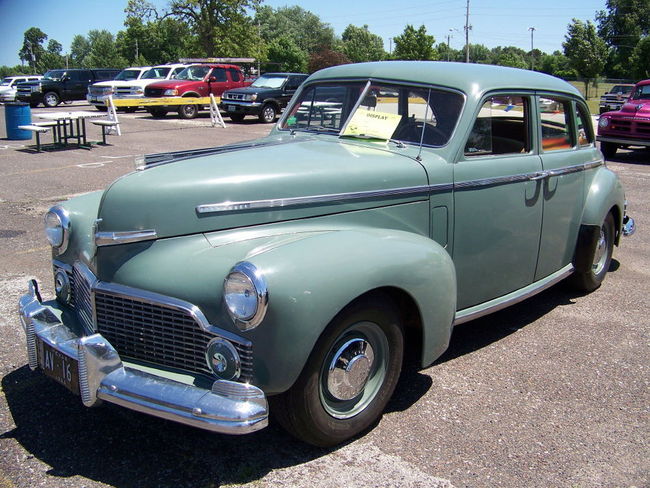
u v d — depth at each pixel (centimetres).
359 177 333
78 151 1341
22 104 1545
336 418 296
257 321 255
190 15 4684
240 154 349
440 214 366
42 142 1495
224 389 253
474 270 394
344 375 292
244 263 259
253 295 253
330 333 276
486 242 397
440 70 399
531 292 439
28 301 327
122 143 1462
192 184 298
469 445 307
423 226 359
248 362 262
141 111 2447
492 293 414
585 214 498
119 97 2248
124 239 291
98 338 271
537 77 446
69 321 334
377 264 288
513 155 412
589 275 516
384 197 340
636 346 431
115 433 312
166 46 6919
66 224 346
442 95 385
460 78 387
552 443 311
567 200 469
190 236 296
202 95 2130
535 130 430
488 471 287
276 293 255
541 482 280
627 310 501
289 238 298
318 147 378
